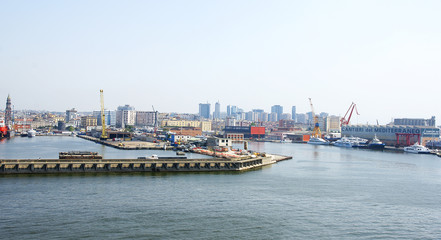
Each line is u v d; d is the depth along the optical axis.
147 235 67.06
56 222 72.00
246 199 94.12
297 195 100.69
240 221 76.56
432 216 85.31
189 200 91.06
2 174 115.75
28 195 90.44
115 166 127.69
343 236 70.62
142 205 85.19
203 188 105.31
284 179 125.69
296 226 74.88
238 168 143.62
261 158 165.88
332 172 148.12
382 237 70.94
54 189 97.31
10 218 73.50
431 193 109.94
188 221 75.19
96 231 68.06
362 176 138.75
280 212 83.88
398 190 112.75
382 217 83.19
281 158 198.38
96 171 125.31
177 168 135.38
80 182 107.19
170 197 93.38
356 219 80.94
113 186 103.50
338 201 95.75
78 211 79.00
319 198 98.25
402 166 177.88
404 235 72.44
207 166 139.88
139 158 142.75
